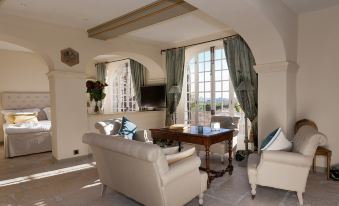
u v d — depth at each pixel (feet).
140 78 22.71
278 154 8.82
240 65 15.49
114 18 13.17
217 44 17.74
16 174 12.79
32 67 23.29
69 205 9.12
